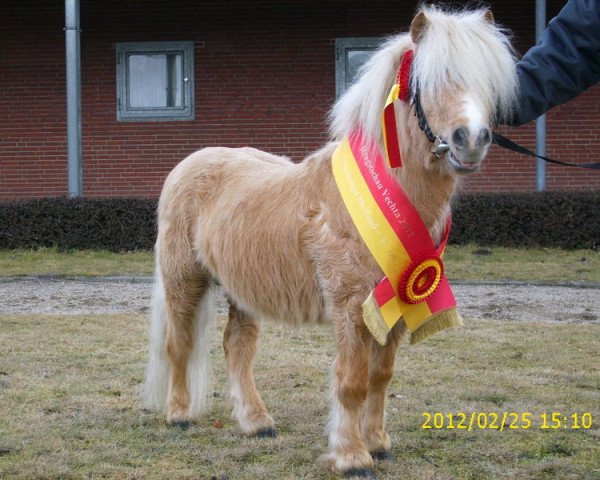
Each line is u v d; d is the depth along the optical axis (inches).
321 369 240.8
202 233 180.5
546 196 502.3
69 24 494.3
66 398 210.5
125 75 597.9
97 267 458.0
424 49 135.4
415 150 142.9
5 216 514.9
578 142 576.7
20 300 365.7
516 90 142.5
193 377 191.6
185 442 178.7
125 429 187.5
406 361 250.7
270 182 168.7
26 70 598.2
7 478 157.2
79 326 303.9
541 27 493.0
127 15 594.2
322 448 172.9
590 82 152.6
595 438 180.5
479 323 310.7
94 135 601.6
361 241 148.2
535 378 230.4
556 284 404.5
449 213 154.7
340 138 163.5
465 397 211.3
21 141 602.9
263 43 589.6
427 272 149.9
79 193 515.8
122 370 239.1
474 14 144.3
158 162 600.4
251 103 593.0
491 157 580.7
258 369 240.5
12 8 595.2
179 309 189.3
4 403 205.3
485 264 454.9
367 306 145.9
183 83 596.4
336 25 584.7
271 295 163.6
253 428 182.7
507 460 167.3
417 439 179.2
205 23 591.5
